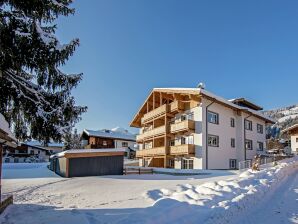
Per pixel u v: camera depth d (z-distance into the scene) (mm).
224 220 6445
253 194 9328
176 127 28812
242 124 31219
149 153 33344
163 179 18578
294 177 16500
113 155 24359
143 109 37875
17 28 7281
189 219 6176
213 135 27953
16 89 8242
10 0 7184
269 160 30859
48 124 8695
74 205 9609
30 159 53688
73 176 22250
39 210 8883
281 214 7496
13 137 7902
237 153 30891
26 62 7590
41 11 7777
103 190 13266
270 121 36812
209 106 28031
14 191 14172
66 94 9086
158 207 7055
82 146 51906
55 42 7707
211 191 9867
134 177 20547
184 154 27656
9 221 7488
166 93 31578
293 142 43125
